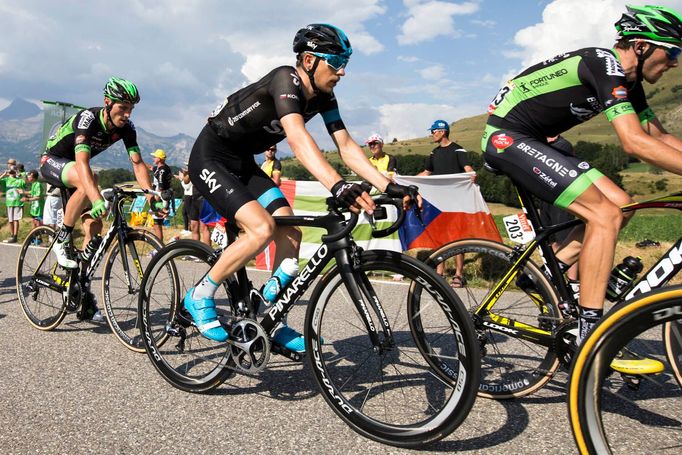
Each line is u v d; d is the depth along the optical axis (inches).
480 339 94.2
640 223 511.8
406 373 100.8
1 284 204.8
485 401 91.2
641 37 76.4
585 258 78.6
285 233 95.0
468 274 145.1
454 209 212.8
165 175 308.8
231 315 94.3
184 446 73.7
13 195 387.5
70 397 91.5
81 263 133.0
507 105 91.7
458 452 72.1
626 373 70.2
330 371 103.0
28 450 72.4
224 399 91.0
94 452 71.9
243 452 72.1
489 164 94.5
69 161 135.2
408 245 219.3
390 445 74.0
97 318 135.2
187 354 107.2
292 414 84.8
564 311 85.6
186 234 346.3
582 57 82.3
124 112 126.7
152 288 103.3
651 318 52.2
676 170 72.3
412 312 96.3
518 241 91.9
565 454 71.2
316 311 82.0
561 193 81.2
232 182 88.9
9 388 95.6
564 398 91.5
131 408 87.0
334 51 78.2
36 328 138.8
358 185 72.6
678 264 77.6
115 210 126.3
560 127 90.0
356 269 78.1
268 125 89.0
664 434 74.4
